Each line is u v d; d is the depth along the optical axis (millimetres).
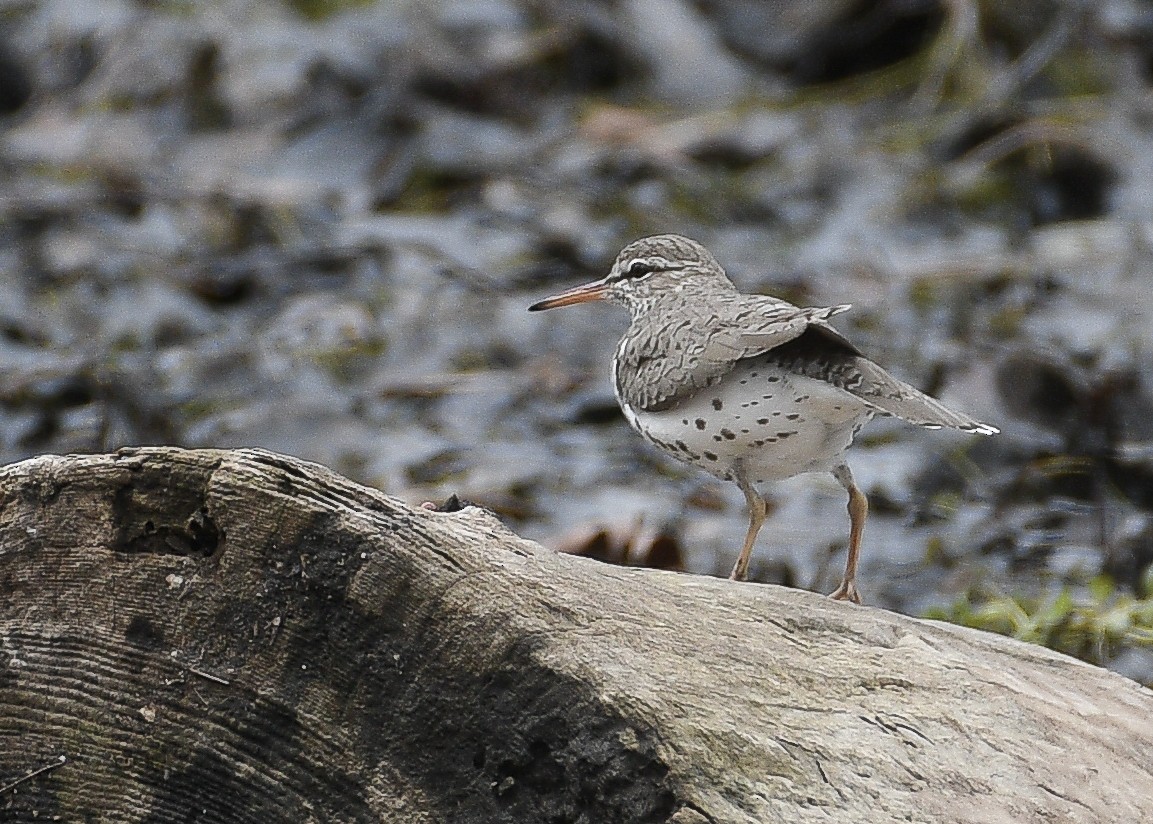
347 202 19125
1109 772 5996
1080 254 17359
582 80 21922
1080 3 20781
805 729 5633
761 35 22656
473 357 15789
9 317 16312
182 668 5957
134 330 16312
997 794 5695
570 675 5477
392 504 5816
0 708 6176
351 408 14695
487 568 5699
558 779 5531
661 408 8891
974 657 6555
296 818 5867
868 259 17906
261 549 5828
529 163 19828
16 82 22344
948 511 12664
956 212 18703
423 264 17469
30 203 18594
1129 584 11445
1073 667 6879
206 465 5906
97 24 22125
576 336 16078
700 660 5773
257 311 17000
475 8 21828
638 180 19672
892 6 21719
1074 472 13211
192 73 21047
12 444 14039
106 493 6031
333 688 5785
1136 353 14938
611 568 6258
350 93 20625
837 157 19594
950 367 14742
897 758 5656
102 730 6082
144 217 18578
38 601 6129
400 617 5672
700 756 5375
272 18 21453
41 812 6180
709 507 12828
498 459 13680
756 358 8312
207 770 5969
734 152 20188
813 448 8398
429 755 5680
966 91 20375
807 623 6320
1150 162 18688
